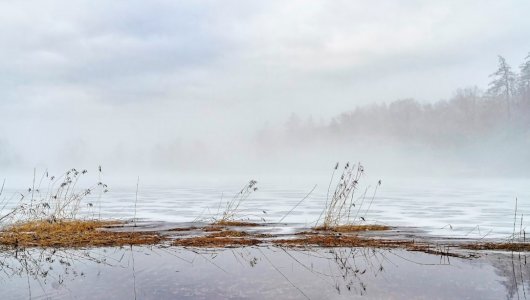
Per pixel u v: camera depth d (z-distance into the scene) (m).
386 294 6.38
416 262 8.52
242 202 25.70
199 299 6.13
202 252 9.72
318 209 21.20
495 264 8.24
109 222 15.62
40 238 11.60
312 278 7.33
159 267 8.20
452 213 19.16
